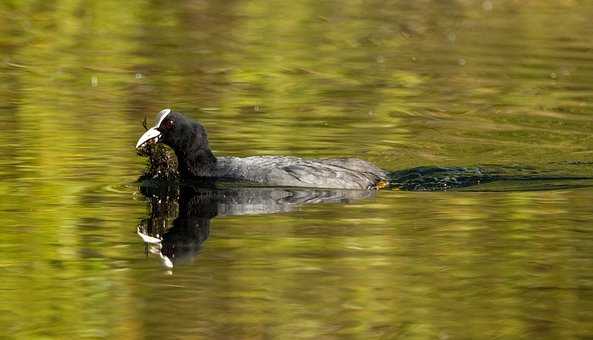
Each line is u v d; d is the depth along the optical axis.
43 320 13.99
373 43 38.41
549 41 38.62
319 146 24.36
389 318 14.21
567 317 14.30
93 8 42.47
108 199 19.88
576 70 34.09
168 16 41.97
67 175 21.41
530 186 21.12
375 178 21.31
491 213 19.11
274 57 35.62
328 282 15.50
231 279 15.61
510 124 27.44
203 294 14.98
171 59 34.88
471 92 31.22
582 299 14.91
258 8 44.00
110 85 30.77
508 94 31.00
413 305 14.69
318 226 18.22
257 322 13.98
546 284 15.50
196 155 21.31
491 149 24.58
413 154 23.86
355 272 15.95
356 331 13.72
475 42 38.53
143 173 21.69
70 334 13.53
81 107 27.78
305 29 40.66
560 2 45.78
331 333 13.66
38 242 17.23
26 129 25.12
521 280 15.64
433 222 18.48
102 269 15.99
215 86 31.11
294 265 16.17
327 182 20.80
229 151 23.67
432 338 13.55
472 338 13.58
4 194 19.97
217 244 17.22
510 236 17.70
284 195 20.31
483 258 16.59
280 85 31.55
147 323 13.92
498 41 38.69
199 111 27.77
